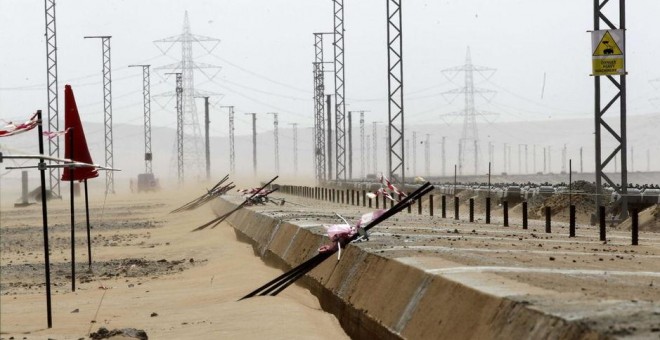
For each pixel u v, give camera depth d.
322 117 184.75
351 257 26.11
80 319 27.52
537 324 13.45
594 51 55.06
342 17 149.25
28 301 33.09
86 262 50.00
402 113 92.56
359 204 80.69
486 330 14.88
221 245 55.25
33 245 64.56
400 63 92.38
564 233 41.41
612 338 11.65
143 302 31.28
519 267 20.72
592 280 18.73
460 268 19.84
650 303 14.36
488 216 49.62
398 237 31.19
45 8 147.12
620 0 54.56
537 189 77.75
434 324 17.05
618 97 56.09
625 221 53.56
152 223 87.50
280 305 26.52
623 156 55.81
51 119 151.88
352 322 22.62
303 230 36.19
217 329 23.52
